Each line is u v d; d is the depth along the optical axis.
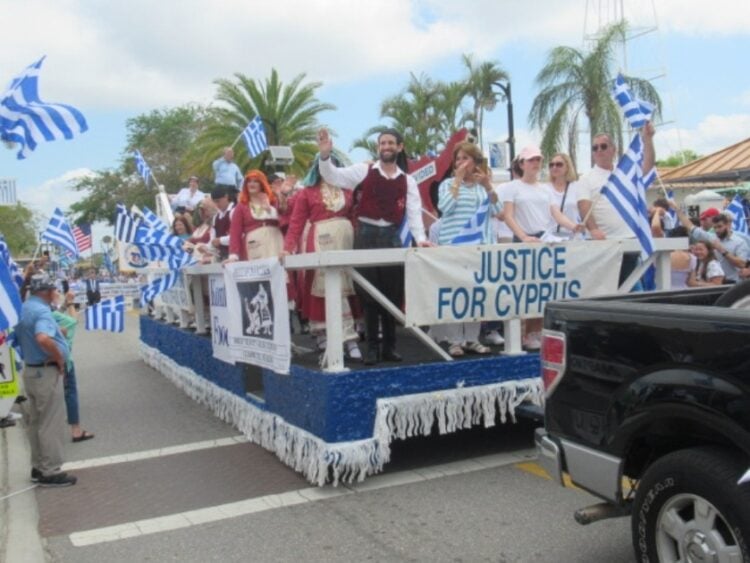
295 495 5.12
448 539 4.25
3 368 7.98
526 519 4.47
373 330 5.46
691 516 2.96
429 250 5.11
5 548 4.47
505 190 6.35
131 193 42.56
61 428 5.79
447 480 5.27
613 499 3.23
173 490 5.44
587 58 20.61
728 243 8.55
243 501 5.08
